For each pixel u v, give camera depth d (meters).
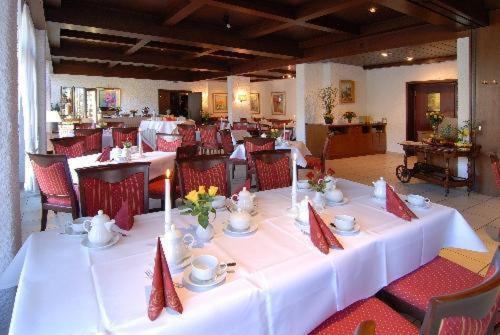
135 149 4.62
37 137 5.47
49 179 3.09
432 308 0.89
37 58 5.45
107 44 7.92
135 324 1.05
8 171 2.03
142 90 13.52
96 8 5.36
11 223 2.05
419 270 1.89
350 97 10.03
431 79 9.05
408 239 1.78
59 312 1.10
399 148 9.91
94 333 1.01
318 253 1.50
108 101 12.91
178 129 8.18
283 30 7.01
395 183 6.31
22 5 4.09
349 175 7.02
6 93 2.00
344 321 1.47
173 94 14.39
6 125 2.01
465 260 3.03
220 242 1.63
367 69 10.30
